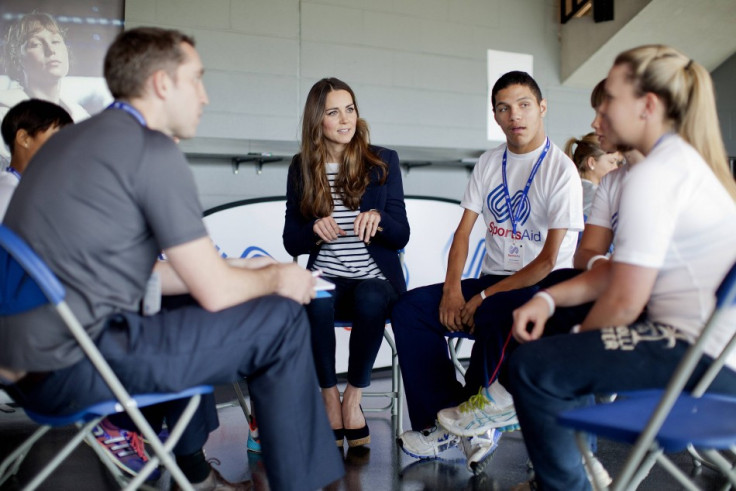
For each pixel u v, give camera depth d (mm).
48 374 1514
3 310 1508
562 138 5711
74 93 4223
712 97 1653
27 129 2400
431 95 5242
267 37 4723
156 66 1631
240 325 1635
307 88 4848
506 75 2691
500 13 5461
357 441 2770
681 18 5168
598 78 5660
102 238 1513
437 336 2646
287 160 4836
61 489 2420
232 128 4648
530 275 2504
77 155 1540
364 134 2938
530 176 2713
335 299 2807
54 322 1486
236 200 4711
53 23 4172
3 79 4078
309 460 1704
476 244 4891
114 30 4305
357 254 2873
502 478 2475
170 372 1568
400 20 5117
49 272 1422
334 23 4914
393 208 2955
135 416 1543
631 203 1563
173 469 1587
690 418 1410
